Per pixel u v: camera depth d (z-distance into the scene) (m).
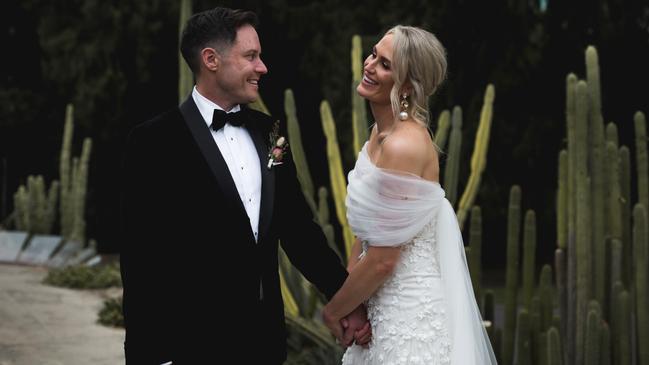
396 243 2.98
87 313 7.11
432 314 3.04
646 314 5.05
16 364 5.41
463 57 12.05
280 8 12.18
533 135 12.23
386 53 3.04
